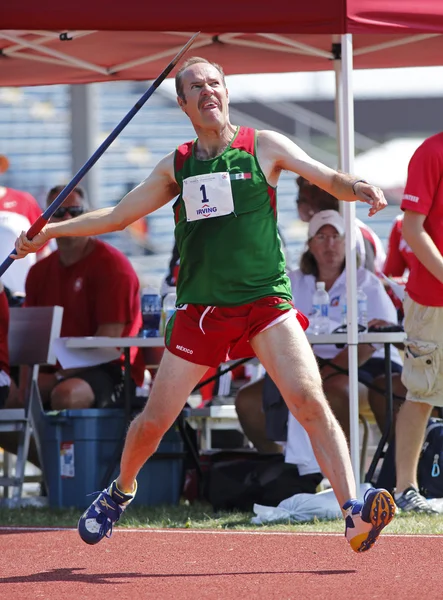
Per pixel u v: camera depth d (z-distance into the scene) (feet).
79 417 74.59
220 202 43.50
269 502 70.08
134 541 55.77
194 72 43.68
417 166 65.31
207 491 73.00
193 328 44.29
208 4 63.52
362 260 78.02
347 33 63.31
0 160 109.50
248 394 76.48
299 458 68.74
